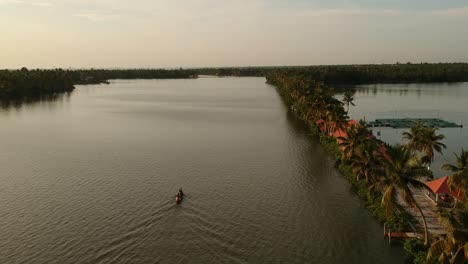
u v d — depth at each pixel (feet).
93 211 214.90
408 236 178.50
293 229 195.31
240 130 444.55
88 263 164.14
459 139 405.80
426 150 275.18
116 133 427.74
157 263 163.63
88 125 479.41
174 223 199.11
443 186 210.38
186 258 167.63
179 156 328.90
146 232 189.67
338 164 299.58
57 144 371.97
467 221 122.31
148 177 272.92
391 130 460.96
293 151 345.10
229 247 177.37
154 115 571.69
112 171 286.66
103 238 184.24
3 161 312.91
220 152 342.64
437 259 145.48
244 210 217.15
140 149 352.90
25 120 515.50
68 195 239.09
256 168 295.07
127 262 164.45
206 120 520.42
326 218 207.62
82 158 322.34
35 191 245.86
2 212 214.48
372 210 212.64
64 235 187.93
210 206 221.87
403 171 168.66
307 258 169.89
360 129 266.16
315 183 261.03
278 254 172.55
